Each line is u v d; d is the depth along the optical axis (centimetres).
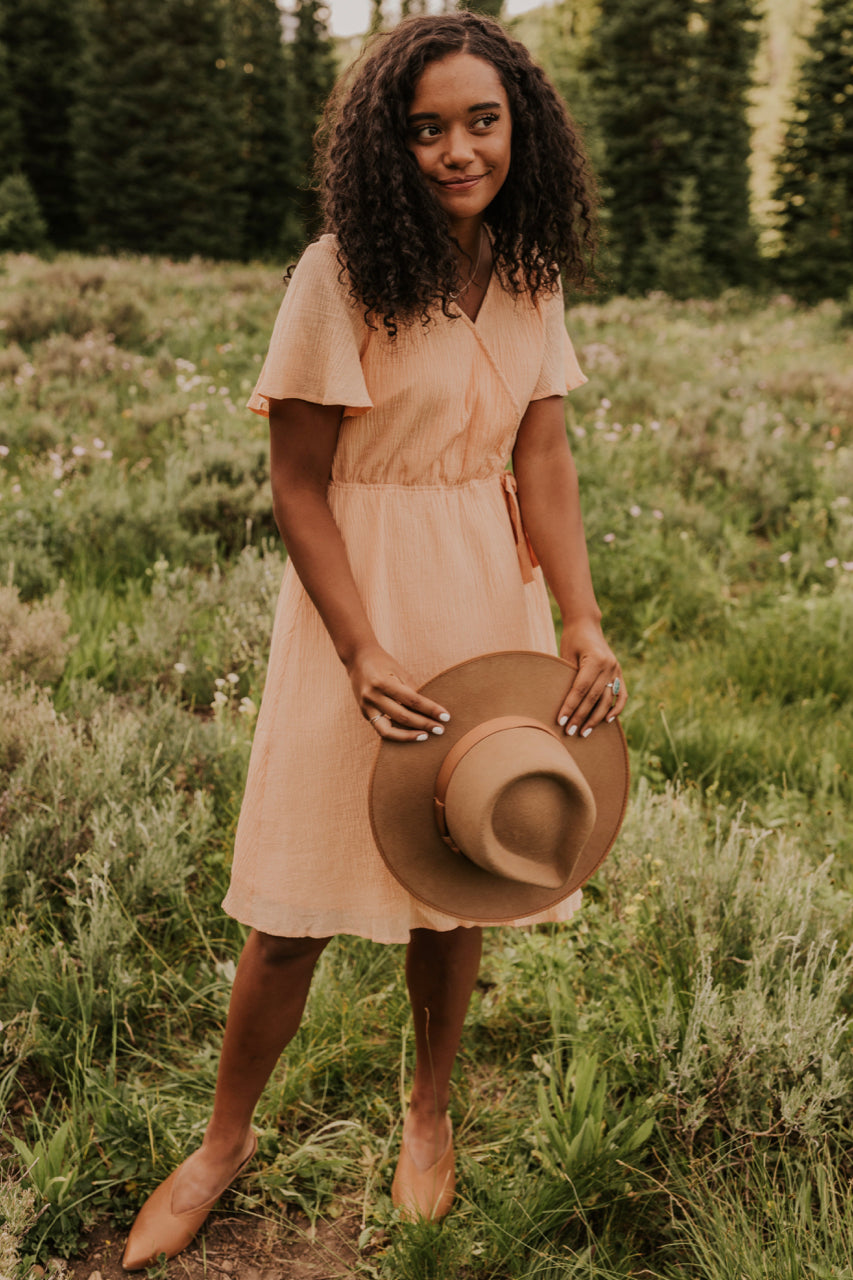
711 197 2700
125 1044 227
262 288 1531
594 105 2639
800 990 225
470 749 147
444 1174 197
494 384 160
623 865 272
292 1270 186
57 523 490
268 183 3400
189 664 390
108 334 969
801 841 307
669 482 669
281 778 166
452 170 144
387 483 161
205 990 235
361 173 144
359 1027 231
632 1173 196
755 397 891
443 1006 190
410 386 152
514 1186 197
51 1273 177
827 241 2656
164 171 2977
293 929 167
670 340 1415
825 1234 176
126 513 505
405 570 161
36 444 629
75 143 2992
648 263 2575
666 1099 207
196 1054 226
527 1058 236
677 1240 187
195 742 317
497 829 142
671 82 2702
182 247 2983
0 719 304
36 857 259
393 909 168
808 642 453
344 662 151
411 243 143
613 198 2680
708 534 594
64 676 363
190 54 2973
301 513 154
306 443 153
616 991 237
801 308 2317
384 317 146
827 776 347
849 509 613
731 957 243
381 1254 188
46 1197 184
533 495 177
